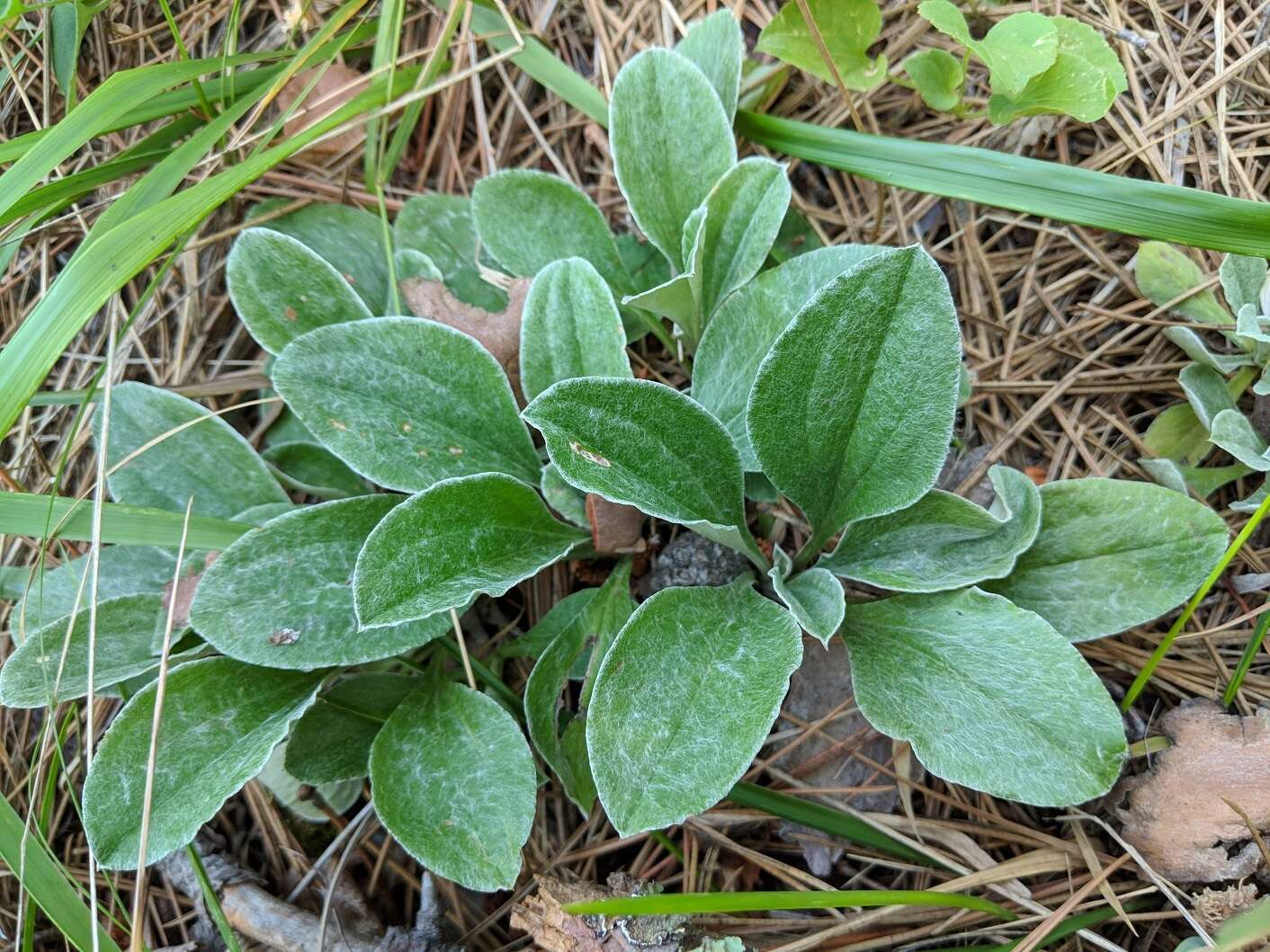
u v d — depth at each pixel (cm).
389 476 16
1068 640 15
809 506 17
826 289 14
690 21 21
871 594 18
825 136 18
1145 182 16
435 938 17
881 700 15
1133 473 18
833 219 20
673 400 15
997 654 15
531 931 16
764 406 15
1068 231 19
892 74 20
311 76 20
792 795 17
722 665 15
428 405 17
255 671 16
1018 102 17
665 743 14
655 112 18
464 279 19
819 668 18
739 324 17
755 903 14
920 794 17
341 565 16
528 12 21
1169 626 17
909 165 18
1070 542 16
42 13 20
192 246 19
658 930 15
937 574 16
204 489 18
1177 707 16
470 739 16
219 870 18
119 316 21
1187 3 19
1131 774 16
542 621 18
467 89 21
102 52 21
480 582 15
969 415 19
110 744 15
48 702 16
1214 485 17
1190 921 15
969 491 18
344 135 21
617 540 17
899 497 15
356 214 20
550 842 18
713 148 18
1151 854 16
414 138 22
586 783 16
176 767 15
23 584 18
